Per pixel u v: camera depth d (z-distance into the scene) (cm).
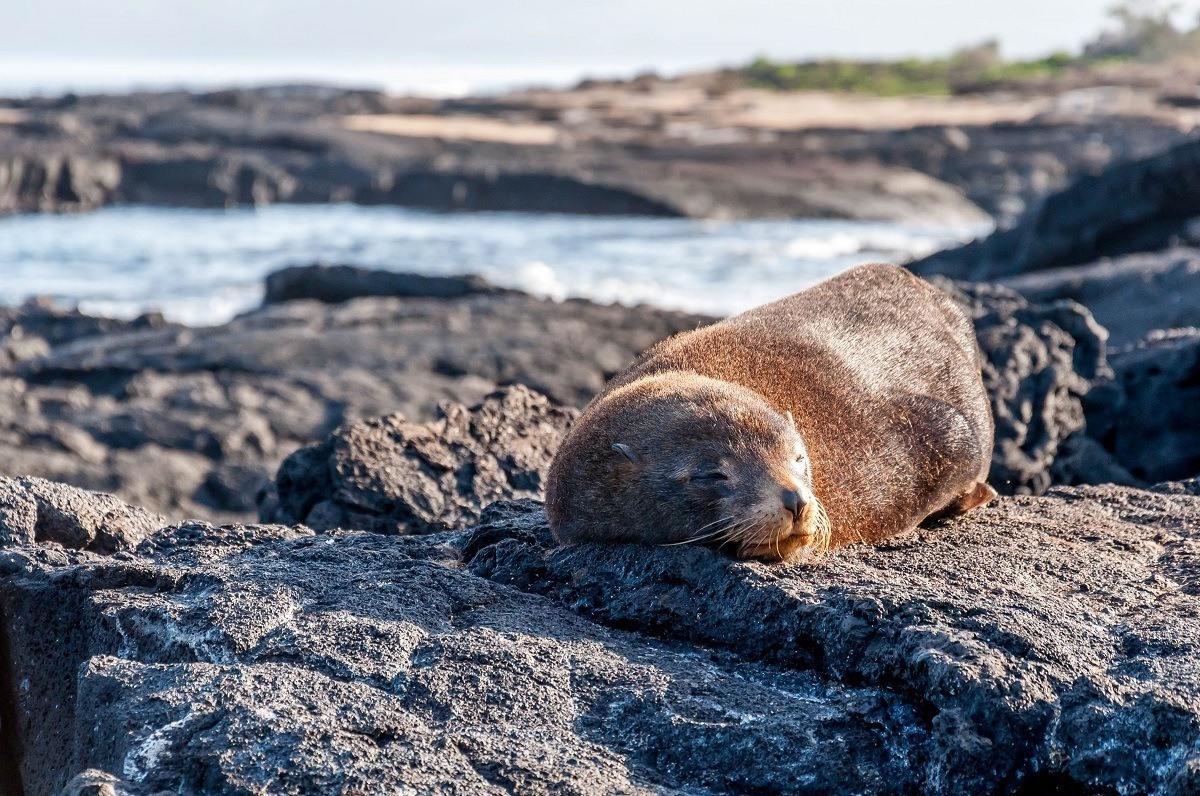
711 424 576
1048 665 436
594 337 2381
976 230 5797
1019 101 11012
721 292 3697
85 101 8394
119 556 605
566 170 6438
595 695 451
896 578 520
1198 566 557
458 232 5425
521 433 987
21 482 682
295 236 5244
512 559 588
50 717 549
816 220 6156
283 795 386
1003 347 1088
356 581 533
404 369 2158
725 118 10131
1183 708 410
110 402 1947
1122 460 1304
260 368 2145
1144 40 14125
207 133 7162
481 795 387
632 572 552
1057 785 419
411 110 10025
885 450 639
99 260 4450
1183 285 2014
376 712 423
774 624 493
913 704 439
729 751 423
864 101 11956
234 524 661
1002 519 660
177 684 438
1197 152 2870
